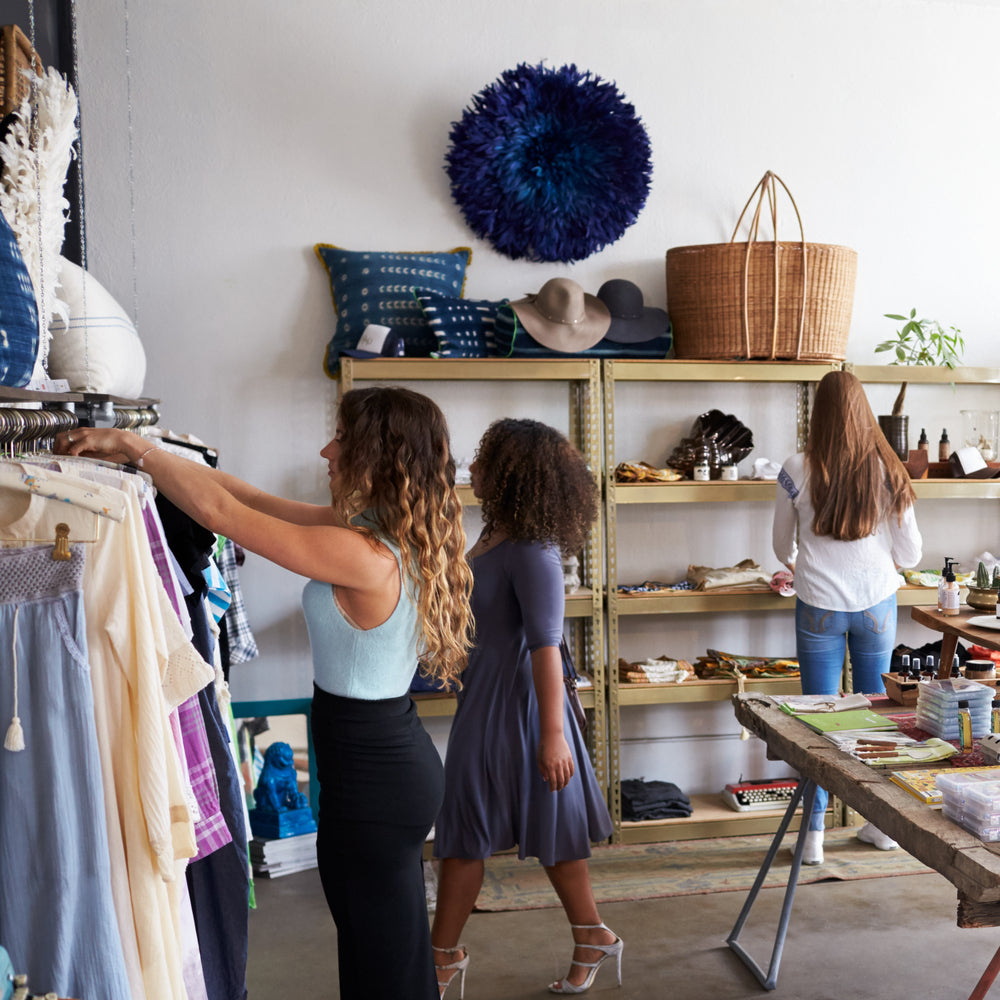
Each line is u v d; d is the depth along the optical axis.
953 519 4.56
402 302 3.92
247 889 1.90
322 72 3.96
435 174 4.05
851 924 3.24
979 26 4.43
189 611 1.89
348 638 1.90
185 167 3.89
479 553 2.65
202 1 3.86
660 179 4.22
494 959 3.06
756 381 4.27
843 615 3.67
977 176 4.48
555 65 4.10
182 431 3.96
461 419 4.17
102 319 2.51
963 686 2.48
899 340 4.36
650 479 3.98
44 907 1.29
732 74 4.24
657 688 3.97
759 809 4.13
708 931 3.21
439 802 2.04
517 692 2.64
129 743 1.39
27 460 1.50
